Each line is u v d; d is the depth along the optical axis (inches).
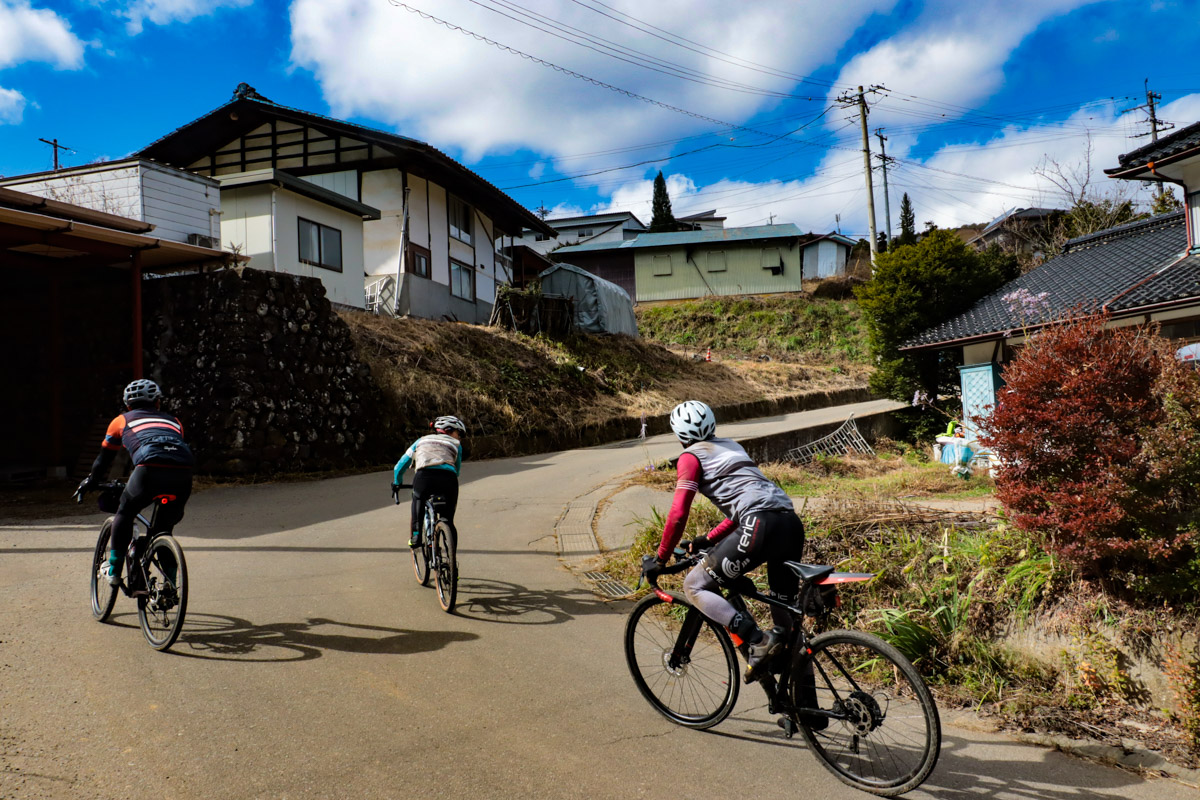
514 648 179.2
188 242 564.4
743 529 127.5
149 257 470.9
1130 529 157.8
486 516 358.3
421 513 229.5
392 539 299.1
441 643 180.4
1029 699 153.0
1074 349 163.9
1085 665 154.4
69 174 547.5
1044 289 602.2
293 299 501.4
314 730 130.6
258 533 306.3
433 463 230.8
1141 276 495.5
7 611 192.1
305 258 695.1
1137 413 156.6
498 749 127.3
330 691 148.1
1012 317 555.5
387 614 202.2
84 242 416.8
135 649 167.2
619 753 128.3
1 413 519.8
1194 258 469.7
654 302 1642.5
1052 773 125.6
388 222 846.5
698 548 141.5
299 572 244.4
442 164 858.8
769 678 131.2
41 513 339.6
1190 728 134.9
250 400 454.3
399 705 143.0
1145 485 152.9
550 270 1091.9
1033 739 138.4
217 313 470.0
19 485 436.1
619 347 1019.3
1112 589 160.2
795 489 398.9
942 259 719.1
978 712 151.0
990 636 173.0
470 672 162.2
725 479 133.3
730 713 146.3
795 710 128.0
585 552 290.0
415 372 617.6
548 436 672.4
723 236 1628.9
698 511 276.4
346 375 534.6
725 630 135.9
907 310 728.3
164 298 486.3
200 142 890.1
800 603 125.4
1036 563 173.9
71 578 227.8
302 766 117.7
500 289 884.6
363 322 665.0
